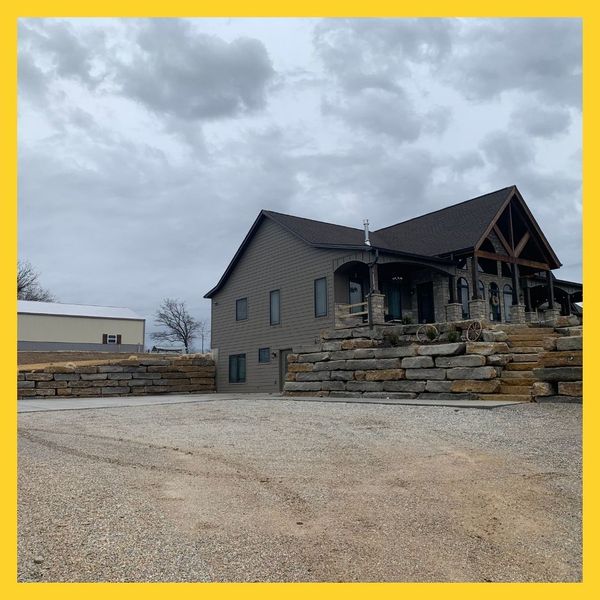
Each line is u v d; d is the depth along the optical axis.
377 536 4.33
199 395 22.81
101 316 42.81
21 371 21.14
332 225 26.70
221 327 27.14
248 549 4.07
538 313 27.88
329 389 15.88
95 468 6.35
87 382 22.52
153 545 4.10
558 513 4.80
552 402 10.51
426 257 20.97
